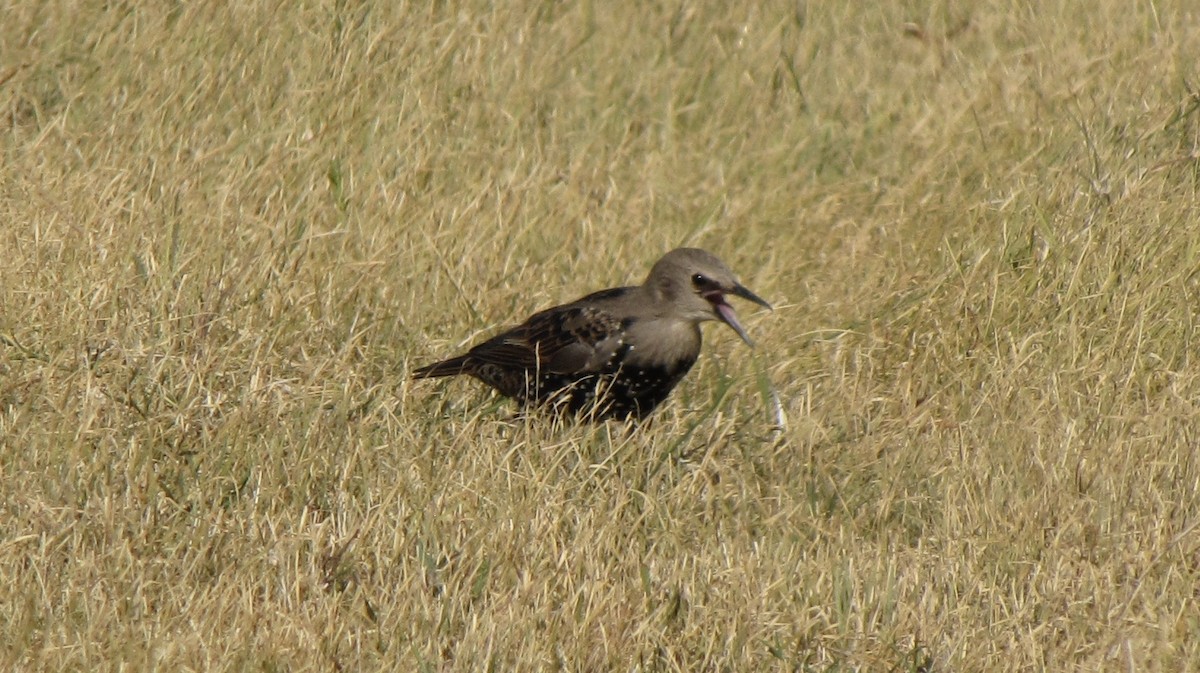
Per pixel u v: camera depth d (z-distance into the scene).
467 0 16.67
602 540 9.43
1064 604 9.10
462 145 15.13
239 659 8.11
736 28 18.55
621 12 18.34
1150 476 10.24
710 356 12.16
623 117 16.75
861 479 10.70
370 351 11.66
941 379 11.95
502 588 9.05
